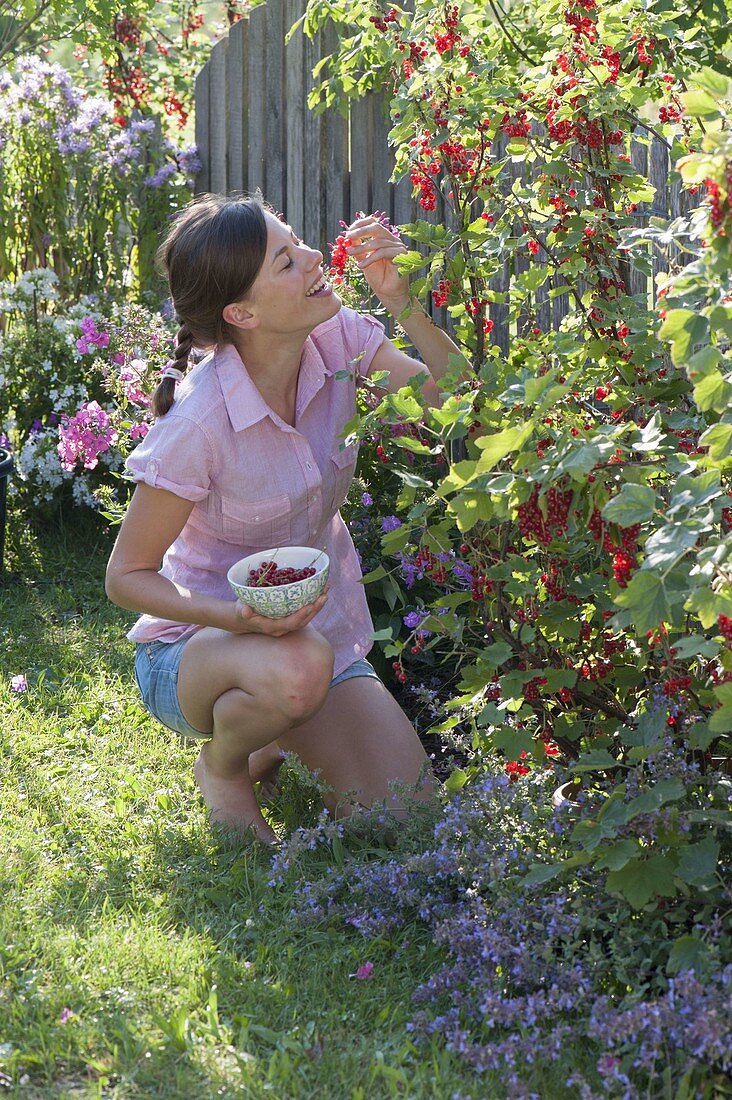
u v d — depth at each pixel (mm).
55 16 5703
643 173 3338
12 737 3100
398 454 3609
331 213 4922
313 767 2732
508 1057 1812
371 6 3252
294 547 2512
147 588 2494
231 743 2543
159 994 2023
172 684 2633
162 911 2279
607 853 1917
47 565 4574
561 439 1892
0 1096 1783
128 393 3967
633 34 2545
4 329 5520
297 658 2426
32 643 3801
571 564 2443
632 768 2148
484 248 2576
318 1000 2037
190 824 2641
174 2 6902
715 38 2969
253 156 5309
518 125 2527
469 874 2188
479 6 2711
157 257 2520
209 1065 1864
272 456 2529
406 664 3549
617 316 2416
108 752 3053
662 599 1729
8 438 5031
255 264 2371
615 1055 1801
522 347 2494
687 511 1893
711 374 1675
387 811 2465
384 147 4645
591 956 1947
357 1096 1770
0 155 5672
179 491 2441
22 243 5801
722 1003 1719
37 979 2041
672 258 2432
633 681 2373
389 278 2664
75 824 2650
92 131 5715
